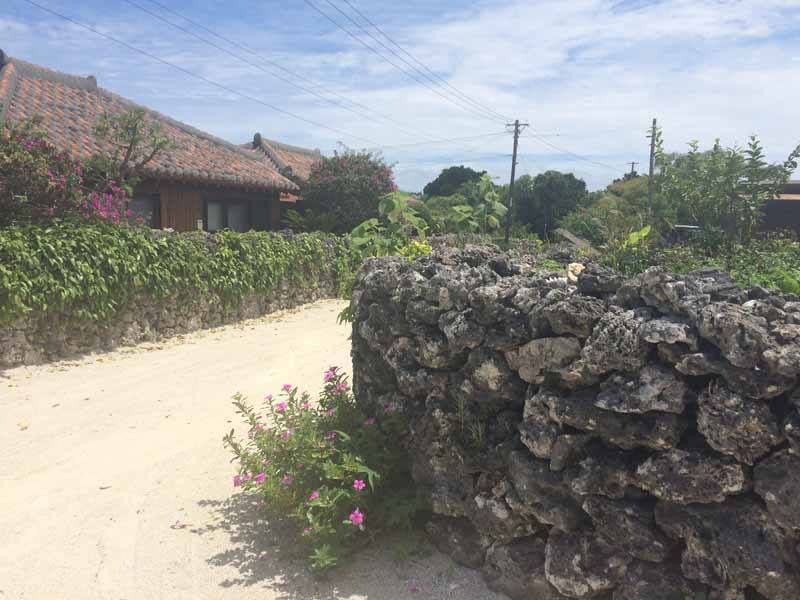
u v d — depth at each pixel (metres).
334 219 20.50
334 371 5.30
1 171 9.32
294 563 3.97
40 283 8.42
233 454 5.74
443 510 3.90
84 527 4.44
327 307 14.42
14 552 4.11
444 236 15.48
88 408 7.01
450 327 3.82
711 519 2.87
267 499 4.32
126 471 5.38
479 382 3.71
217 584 3.76
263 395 7.58
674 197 8.22
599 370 3.15
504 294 3.63
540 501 3.38
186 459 5.64
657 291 3.14
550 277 3.80
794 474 2.67
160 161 14.82
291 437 4.36
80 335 9.23
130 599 3.63
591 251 6.65
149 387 7.87
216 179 15.88
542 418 3.38
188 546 4.19
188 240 11.09
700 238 6.89
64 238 8.90
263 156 23.27
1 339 8.23
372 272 4.89
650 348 3.05
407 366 4.27
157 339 10.45
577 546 3.29
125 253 9.64
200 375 8.49
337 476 3.93
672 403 2.95
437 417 3.92
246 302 12.53
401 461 4.26
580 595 3.25
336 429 4.55
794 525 2.67
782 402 2.77
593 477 3.18
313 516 3.99
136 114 13.17
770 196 7.62
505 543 3.61
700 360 2.86
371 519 4.09
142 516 4.60
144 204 15.33
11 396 7.32
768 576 2.71
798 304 3.06
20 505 4.76
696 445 2.95
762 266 5.06
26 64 16.31
